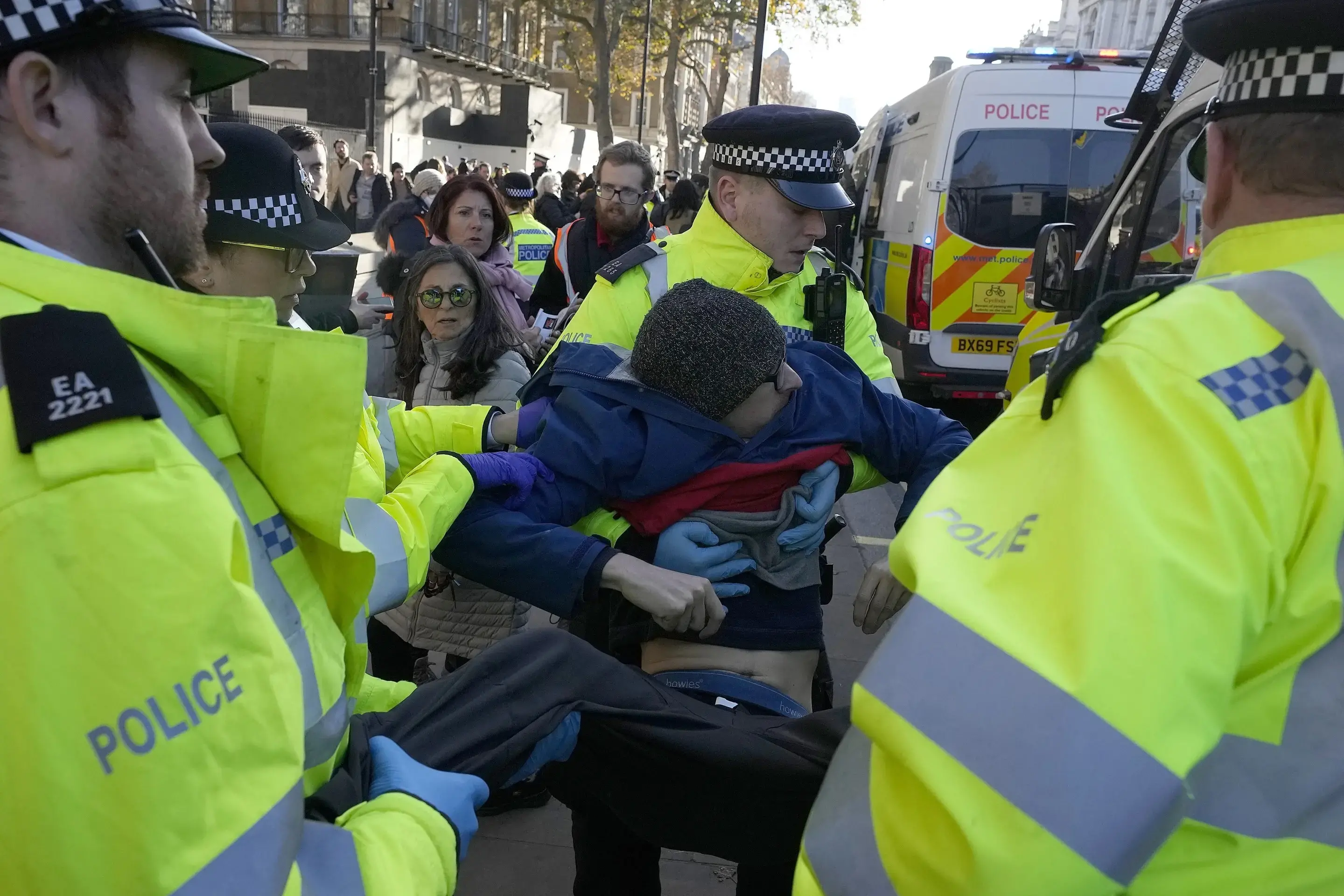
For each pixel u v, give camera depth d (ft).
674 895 8.20
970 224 23.98
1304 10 2.93
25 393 2.64
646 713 4.81
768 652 5.81
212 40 3.26
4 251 2.93
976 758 2.59
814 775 4.76
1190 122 10.36
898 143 29.27
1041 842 2.49
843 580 15.15
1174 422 2.74
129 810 2.52
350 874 3.12
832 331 8.43
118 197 3.14
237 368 3.18
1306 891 2.85
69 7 2.93
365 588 3.66
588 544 5.45
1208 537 2.61
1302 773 2.84
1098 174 23.63
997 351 24.35
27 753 2.49
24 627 2.51
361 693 4.88
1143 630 2.51
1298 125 3.09
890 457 6.39
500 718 4.51
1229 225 3.35
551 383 6.37
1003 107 23.65
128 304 3.01
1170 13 10.66
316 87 101.35
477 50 126.31
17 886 2.52
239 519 3.02
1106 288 11.95
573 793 5.74
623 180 16.65
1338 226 3.08
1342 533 2.74
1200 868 2.90
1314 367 2.80
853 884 2.88
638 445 5.76
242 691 2.75
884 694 2.77
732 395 5.63
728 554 5.72
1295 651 2.82
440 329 10.34
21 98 2.97
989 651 2.67
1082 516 2.69
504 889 8.25
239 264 5.67
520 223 21.24
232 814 2.69
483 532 5.51
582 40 140.36
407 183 49.49
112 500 2.61
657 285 8.07
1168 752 2.49
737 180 8.02
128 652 2.56
